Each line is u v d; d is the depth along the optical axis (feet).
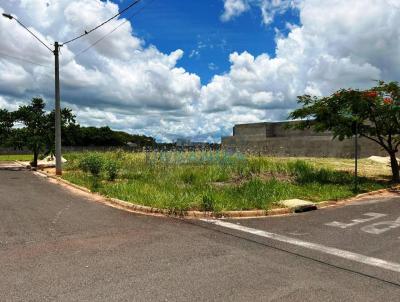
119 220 31.65
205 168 62.08
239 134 159.53
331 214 34.55
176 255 22.07
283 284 17.74
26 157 169.89
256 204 36.17
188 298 16.07
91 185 51.47
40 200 42.22
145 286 17.33
